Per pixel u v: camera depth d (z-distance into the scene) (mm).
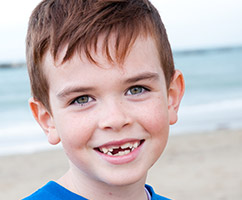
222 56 48156
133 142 1760
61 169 9188
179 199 6754
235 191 7020
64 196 1904
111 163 1746
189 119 14914
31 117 17062
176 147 10664
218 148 10328
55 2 1840
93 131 1717
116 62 1656
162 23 1994
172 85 2125
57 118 1793
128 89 1739
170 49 2053
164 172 8383
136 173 1764
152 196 2162
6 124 15672
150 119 1768
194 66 38906
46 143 11992
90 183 1899
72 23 1691
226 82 26734
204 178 7852
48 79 1781
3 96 24234
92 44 1643
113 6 1768
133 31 1720
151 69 1775
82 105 1718
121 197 1925
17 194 7617
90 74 1648
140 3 1867
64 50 1677
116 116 1670
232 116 14977
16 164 9820
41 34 1781
